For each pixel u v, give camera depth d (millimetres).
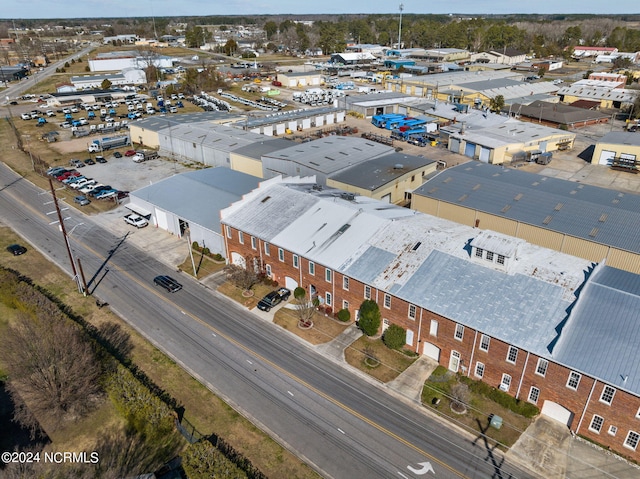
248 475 31984
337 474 32406
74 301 52500
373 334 44938
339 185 73000
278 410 37844
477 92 144750
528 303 38375
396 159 83188
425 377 40781
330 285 48281
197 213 63812
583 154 104750
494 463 33094
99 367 39750
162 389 40000
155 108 147875
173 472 32625
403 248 46812
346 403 38406
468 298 40062
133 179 88875
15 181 89562
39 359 37844
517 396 37531
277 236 52281
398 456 33750
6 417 37719
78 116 139500
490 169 75000
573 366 33188
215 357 43844
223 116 120750
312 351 44375
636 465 32531
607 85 163250
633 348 33125
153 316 49906
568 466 32625
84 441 35531
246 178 74375
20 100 161125
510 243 42219
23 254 62875
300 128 124188
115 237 67250
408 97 149875
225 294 53562
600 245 52875
